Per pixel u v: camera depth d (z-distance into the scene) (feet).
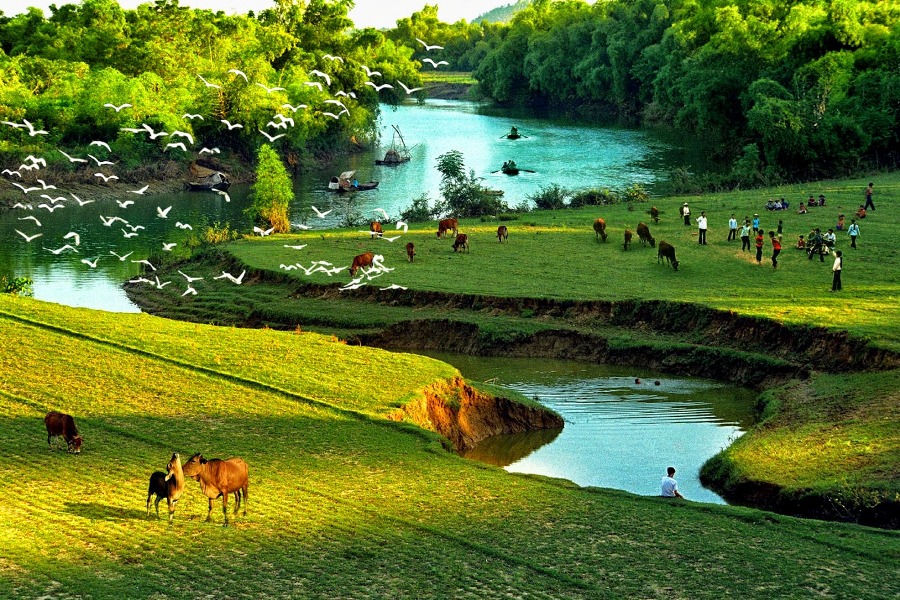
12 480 92.38
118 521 84.02
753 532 87.10
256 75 403.54
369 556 79.87
